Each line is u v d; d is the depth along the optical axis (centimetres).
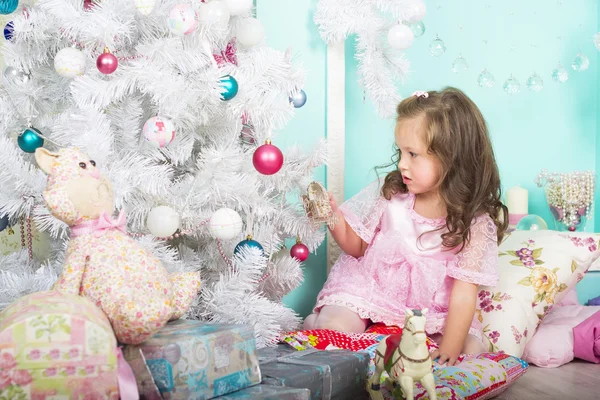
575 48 271
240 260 144
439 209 165
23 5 152
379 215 172
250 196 150
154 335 100
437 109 153
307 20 197
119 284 95
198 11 138
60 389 84
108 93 132
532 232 193
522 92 268
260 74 146
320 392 114
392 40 179
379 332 156
